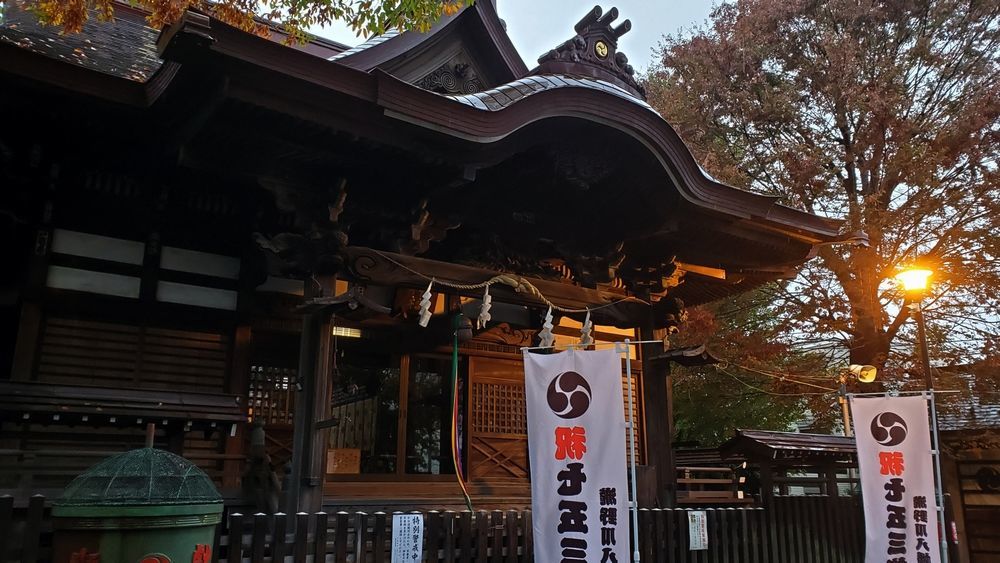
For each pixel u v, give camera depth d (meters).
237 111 6.30
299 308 7.25
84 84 6.55
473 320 10.16
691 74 19.72
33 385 6.34
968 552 17.97
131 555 4.72
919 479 9.43
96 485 4.84
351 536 6.63
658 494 10.07
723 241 10.16
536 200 9.38
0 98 6.55
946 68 17.16
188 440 8.13
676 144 8.59
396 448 9.49
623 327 10.67
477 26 9.96
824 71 17.64
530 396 6.86
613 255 10.09
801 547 10.16
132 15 11.51
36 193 7.61
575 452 6.62
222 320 8.55
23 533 4.95
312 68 6.17
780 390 18.19
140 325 8.14
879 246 16.55
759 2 18.55
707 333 17.52
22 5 9.34
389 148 7.03
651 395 10.51
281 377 8.99
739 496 12.18
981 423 16.94
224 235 8.66
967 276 15.98
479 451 10.10
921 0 17.05
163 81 6.40
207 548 5.20
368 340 9.48
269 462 7.99
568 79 8.15
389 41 9.21
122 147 7.48
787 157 17.11
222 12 8.41
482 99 7.37
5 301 7.73
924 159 15.63
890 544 9.37
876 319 16.62
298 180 7.38
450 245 9.95
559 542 6.53
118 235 8.10
